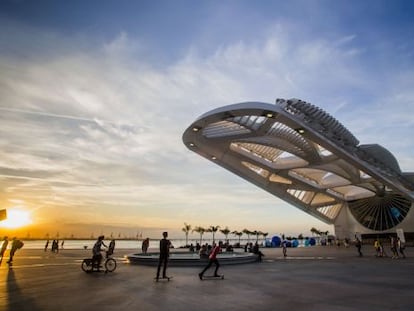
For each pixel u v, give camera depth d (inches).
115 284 359.6
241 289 327.0
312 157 1272.1
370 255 948.6
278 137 1128.2
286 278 421.4
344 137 1180.5
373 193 1876.2
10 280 390.9
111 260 507.5
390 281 393.4
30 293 298.7
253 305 249.9
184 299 272.8
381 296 290.5
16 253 1050.1
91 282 375.2
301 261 730.8
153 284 361.4
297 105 992.9
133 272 488.7
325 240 2076.8
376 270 526.6
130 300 267.4
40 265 601.9
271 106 956.0
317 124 1066.7
